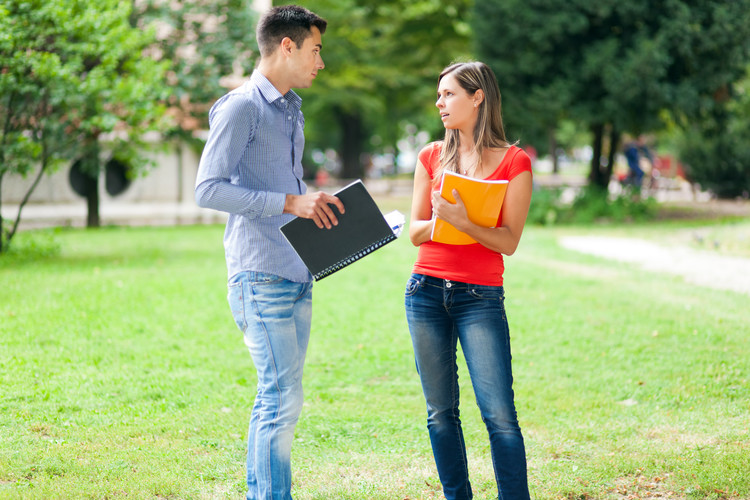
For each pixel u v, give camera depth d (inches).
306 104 1007.6
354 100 1032.2
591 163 765.9
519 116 705.0
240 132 112.7
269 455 117.3
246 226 117.5
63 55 419.2
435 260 116.5
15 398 181.3
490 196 108.7
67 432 161.0
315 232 112.6
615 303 310.3
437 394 120.6
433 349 118.4
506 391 114.6
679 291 337.1
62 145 440.8
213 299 312.3
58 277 355.6
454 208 109.5
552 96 673.0
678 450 154.6
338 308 302.2
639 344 245.6
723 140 880.9
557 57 684.1
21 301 293.4
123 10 436.1
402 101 1126.4
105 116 422.9
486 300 114.5
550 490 136.1
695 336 255.3
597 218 697.0
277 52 115.6
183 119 690.8
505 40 687.1
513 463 113.3
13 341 233.5
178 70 646.5
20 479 136.7
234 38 661.9
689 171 927.7
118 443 156.6
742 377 208.8
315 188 1161.4
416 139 2000.5
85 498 128.5
